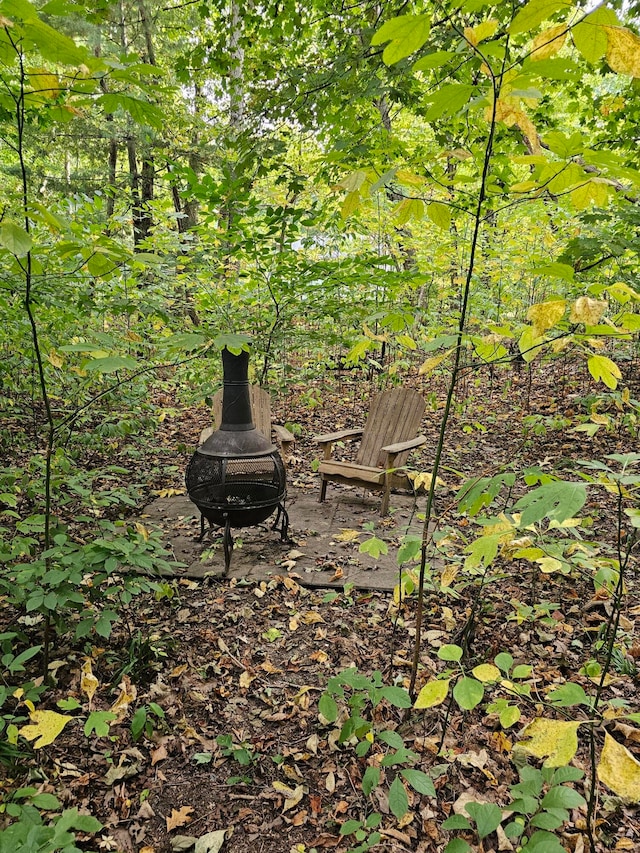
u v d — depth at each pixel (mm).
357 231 5781
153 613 2818
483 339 1641
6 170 7953
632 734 1903
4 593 2740
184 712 2176
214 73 4973
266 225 4176
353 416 6824
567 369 7352
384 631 2635
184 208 9539
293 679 2359
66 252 1782
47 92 1547
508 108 1278
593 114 5098
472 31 1200
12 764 1768
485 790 1772
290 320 5152
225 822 1728
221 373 5555
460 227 6602
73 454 4020
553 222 6020
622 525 3381
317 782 1860
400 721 2059
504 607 2736
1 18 1222
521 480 4320
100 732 1388
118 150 11398
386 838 1628
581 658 2340
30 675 2283
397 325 1977
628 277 4184
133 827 1704
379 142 4047
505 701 1405
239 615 2799
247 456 3176
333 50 4441
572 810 1692
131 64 1498
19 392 5156
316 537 3695
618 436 4809
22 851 1180
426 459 5133
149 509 4172
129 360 1646
